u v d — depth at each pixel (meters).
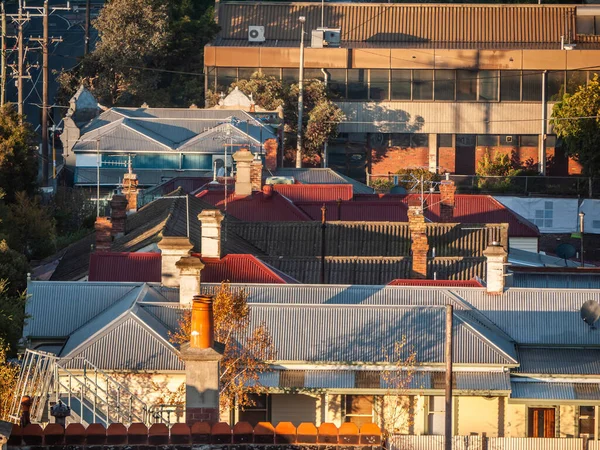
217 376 98.25
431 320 170.88
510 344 174.38
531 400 166.62
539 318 178.75
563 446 154.88
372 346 166.88
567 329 177.38
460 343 168.12
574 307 180.25
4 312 156.88
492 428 166.25
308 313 170.50
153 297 174.75
